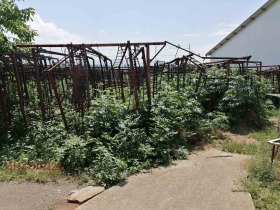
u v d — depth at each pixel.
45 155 5.17
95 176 4.53
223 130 7.64
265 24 18.92
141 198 3.79
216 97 9.38
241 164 4.98
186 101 7.29
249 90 8.53
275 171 4.34
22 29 8.20
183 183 4.25
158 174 4.64
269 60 18.67
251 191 3.83
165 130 5.75
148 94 6.43
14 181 4.49
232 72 10.28
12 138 6.22
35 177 4.53
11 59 6.73
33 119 6.81
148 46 6.22
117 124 5.77
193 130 6.68
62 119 6.19
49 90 8.62
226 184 4.14
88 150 5.11
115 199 3.78
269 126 8.13
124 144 5.22
